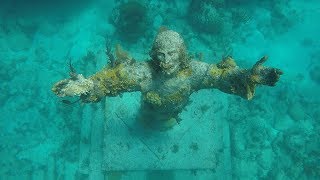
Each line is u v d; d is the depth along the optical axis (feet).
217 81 7.13
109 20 15.42
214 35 15.43
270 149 13.93
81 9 15.70
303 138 14.21
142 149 12.27
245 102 14.44
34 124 13.78
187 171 12.69
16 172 13.08
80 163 12.78
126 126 12.44
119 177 12.47
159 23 15.62
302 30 16.34
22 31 15.16
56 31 15.30
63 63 14.75
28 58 14.87
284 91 14.88
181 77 7.17
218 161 12.72
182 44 6.42
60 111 13.80
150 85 7.22
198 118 12.75
